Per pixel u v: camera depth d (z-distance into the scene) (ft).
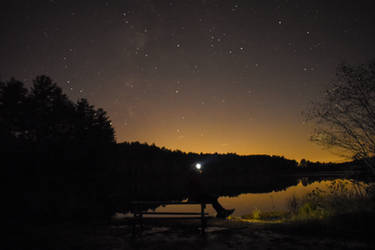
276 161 511.81
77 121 87.25
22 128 75.56
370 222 17.34
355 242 15.01
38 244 17.30
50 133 78.02
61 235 19.97
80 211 37.42
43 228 23.41
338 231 17.07
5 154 58.23
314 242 15.47
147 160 298.15
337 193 24.81
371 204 20.43
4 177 51.44
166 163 314.96
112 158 105.29
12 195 41.75
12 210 34.63
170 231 20.54
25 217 31.37
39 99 82.38
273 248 14.66
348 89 23.21
